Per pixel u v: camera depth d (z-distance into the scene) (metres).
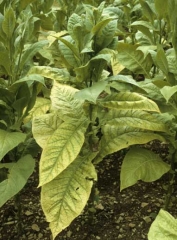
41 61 1.78
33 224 1.27
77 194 1.01
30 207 1.34
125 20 1.83
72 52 1.07
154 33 1.48
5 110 1.09
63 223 0.97
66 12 1.86
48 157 1.00
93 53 1.03
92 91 0.91
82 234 1.23
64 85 1.19
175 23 1.05
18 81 0.99
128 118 1.12
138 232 1.24
